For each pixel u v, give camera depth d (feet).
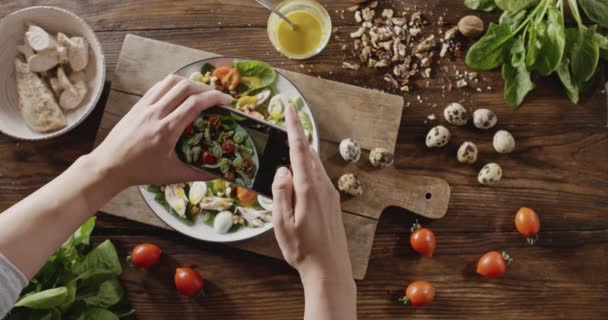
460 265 5.32
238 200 5.07
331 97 5.30
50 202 3.45
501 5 5.25
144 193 4.99
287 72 5.32
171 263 5.21
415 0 5.53
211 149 3.80
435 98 5.46
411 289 5.08
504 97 5.45
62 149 5.29
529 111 5.46
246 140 3.78
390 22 5.51
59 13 5.02
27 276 3.24
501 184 5.41
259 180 3.83
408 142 5.40
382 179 5.23
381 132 5.27
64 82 5.03
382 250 5.29
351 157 5.06
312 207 3.37
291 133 3.38
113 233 5.23
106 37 5.47
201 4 5.50
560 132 5.46
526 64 5.23
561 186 5.43
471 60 5.30
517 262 5.36
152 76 5.30
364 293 5.25
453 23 5.53
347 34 5.49
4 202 5.22
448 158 5.39
